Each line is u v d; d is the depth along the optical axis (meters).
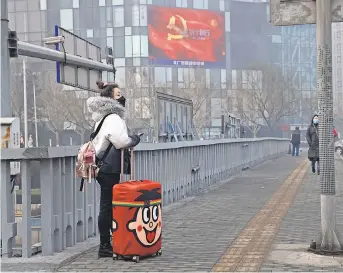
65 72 10.05
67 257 6.33
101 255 6.48
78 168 6.24
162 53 83.25
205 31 87.12
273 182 16.55
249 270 5.80
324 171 6.44
